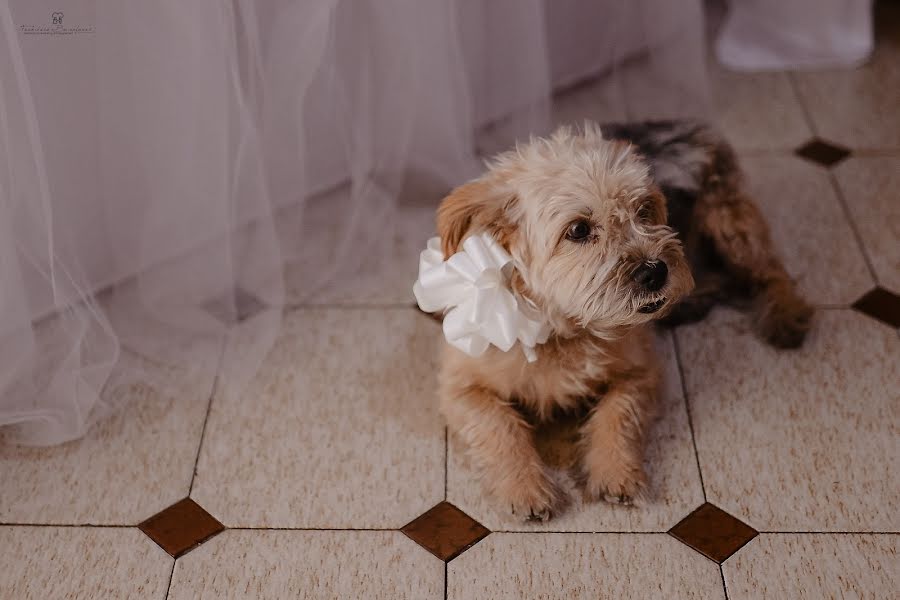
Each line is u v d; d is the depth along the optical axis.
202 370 0.97
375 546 0.83
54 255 0.88
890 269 1.06
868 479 0.86
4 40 0.78
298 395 0.95
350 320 1.02
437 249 0.85
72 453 0.90
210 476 0.88
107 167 0.95
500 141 1.19
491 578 0.80
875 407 0.92
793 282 1.02
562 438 0.91
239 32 0.91
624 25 1.27
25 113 0.81
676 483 0.86
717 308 1.03
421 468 0.88
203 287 1.00
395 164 1.12
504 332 0.79
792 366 0.97
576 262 0.79
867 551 0.81
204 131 0.92
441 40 1.05
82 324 0.91
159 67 0.89
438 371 0.97
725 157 1.00
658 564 0.81
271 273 1.01
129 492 0.87
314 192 1.13
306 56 0.96
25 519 0.85
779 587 0.79
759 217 1.01
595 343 0.87
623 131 1.01
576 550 0.82
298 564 0.81
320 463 0.89
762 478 0.87
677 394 0.94
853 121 1.27
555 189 0.79
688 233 0.97
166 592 0.80
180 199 0.96
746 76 1.35
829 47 1.37
